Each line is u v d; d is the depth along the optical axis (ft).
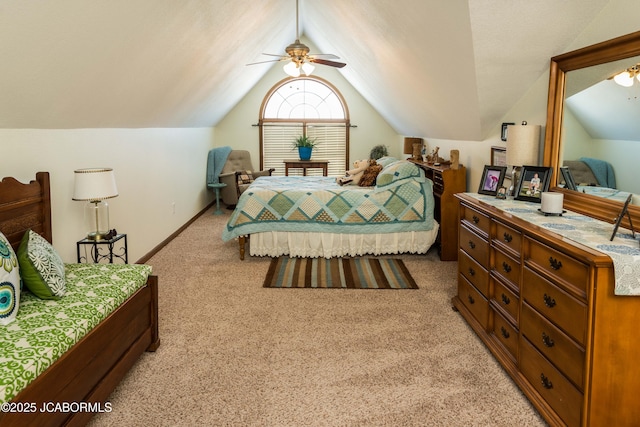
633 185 6.91
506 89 10.48
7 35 5.96
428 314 10.21
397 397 6.97
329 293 11.59
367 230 14.44
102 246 11.50
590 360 5.33
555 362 6.11
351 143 26.76
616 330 5.29
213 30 12.16
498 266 8.19
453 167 14.35
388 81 16.89
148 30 9.14
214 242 16.94
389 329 9.42
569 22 8.45
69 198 10.03
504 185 11.35
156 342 8.45
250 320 9.88
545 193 7.88
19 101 7.55
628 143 7.03
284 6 15.69
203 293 11.55
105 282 7.44
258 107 26.07
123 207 12.91
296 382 7.39
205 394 7.04
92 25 7.36
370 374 7.64
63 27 6.77
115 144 12.40
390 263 14.16
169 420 6.39
